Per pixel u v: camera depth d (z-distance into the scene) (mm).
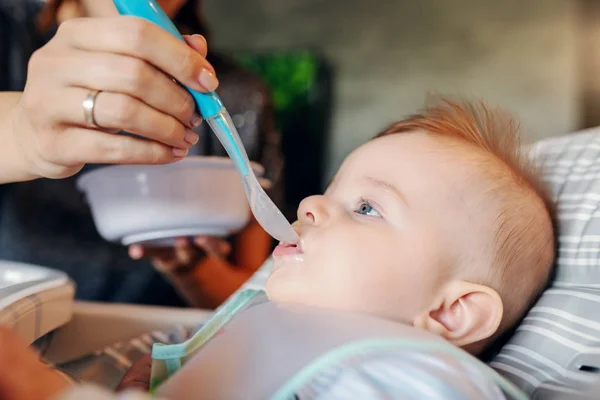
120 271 1225
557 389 554
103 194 821
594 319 623
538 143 854
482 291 643
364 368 483
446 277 646
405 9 2756
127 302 1227
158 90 555
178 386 504
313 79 2766
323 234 648
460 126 793
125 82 541
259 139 1340
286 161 2760
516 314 690
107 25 544
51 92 573
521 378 591
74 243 1202
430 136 732
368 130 2795
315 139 2773
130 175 792
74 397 356
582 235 711
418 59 2748
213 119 595
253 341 545
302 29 2898
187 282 1062
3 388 382
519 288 683
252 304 692
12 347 396
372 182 686
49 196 1190
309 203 685
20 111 632
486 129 805
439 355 500
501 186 694
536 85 2615
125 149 588
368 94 2807
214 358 531
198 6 1333
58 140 602
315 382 490
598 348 586
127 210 815
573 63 2568
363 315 574
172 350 640
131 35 535
